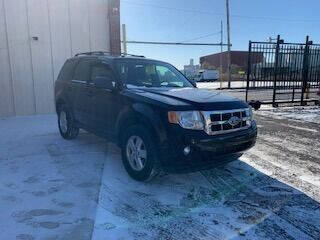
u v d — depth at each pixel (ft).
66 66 25.57
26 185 16.66
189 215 13.62
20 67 38.11
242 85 120.98
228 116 16.16
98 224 12.82
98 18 39.40
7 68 37.76
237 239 11.86
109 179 17.43
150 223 12.96
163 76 21.24
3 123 33.68
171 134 15.08
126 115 17.39
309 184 17.01
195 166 15.34
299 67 47.47
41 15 37.88
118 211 13.91
